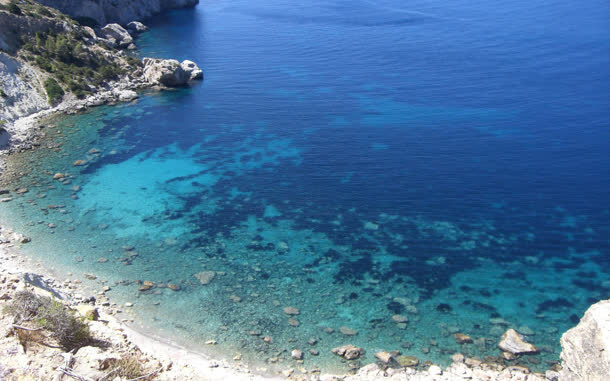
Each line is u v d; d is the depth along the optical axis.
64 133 61.44
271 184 51.66
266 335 32.25
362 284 37.53
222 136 62.88
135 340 30.67
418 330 33.09
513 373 29.02
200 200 48.59
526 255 41.03
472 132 63.12
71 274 36.78
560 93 75.50
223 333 32.25
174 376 25.39
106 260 38.97
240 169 54.72
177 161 56.25
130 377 23.11
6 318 23.83
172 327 32.47
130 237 42.28
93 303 33.62
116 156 56.78
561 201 48.34
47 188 48.97
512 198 48.94
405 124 65.75
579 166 54.44
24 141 57.91
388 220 45.69
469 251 41.47
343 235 43.53
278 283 37.41
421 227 44.66
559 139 60.72
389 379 28.25
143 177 52.47
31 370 20.67
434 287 37.34
